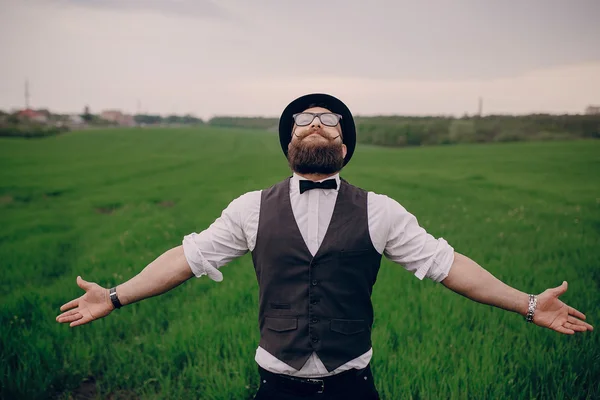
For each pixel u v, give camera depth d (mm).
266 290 2529
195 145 60844
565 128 54844
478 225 11227
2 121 72625
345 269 2457
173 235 10641
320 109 2686
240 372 4180
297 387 2475
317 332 2432
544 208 13922
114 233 11039
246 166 33750
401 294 6246
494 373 4004
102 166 32812
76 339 4879
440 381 3951
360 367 2523
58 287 6723
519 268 7199
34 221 13039
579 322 2408
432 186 20062
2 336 4859
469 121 63406
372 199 2568
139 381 4324
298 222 2494
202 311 5629
